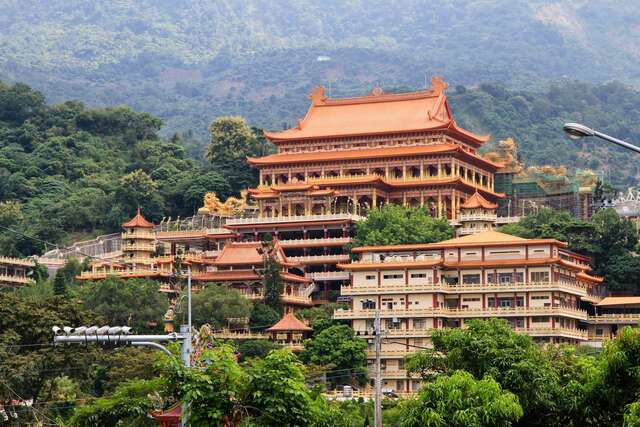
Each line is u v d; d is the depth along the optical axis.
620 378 140.88
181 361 122.00
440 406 144.12
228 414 120.31
